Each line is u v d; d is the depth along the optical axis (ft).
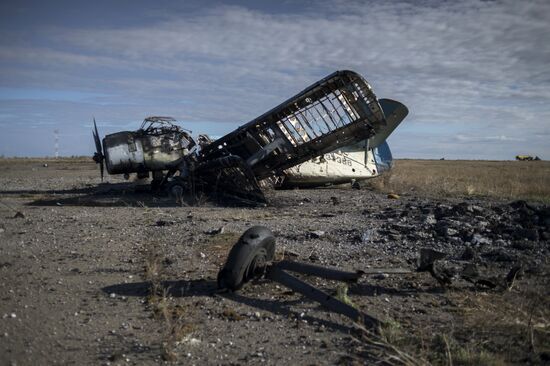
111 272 20.72
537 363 12.28
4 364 11.89
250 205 46.60
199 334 14.10
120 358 12.38
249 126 51.13
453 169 139.74
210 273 20.71
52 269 21.04
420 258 18.07
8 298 16.89
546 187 61.62
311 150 50.98
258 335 14.11
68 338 13.62
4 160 170.91
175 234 29.76
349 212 40.68
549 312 15.23
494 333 14.16
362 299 17.40
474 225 30.76
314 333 14.30
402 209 40.75
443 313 15.96
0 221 34.63
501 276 20.38
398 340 13.32
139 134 54.49
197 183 52.80
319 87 46.19
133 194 56.65
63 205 46.03
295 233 30.17
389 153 75.51
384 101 65.98
